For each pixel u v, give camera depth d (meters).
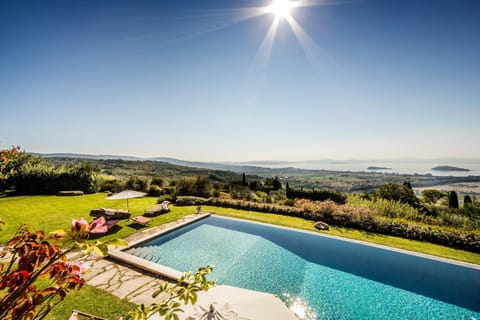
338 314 5.98
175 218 12.73
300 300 6.48
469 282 7.41
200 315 2.97
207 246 9.78
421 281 7.47
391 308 6.21
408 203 15.25
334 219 12.75
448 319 5.88
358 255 9.25
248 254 9.22
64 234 1.11
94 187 20.25
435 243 10.10
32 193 18.23
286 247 9.93
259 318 3.14
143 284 5.85
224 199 17.02
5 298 1.05
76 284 1.29
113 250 7.64
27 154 20.33
